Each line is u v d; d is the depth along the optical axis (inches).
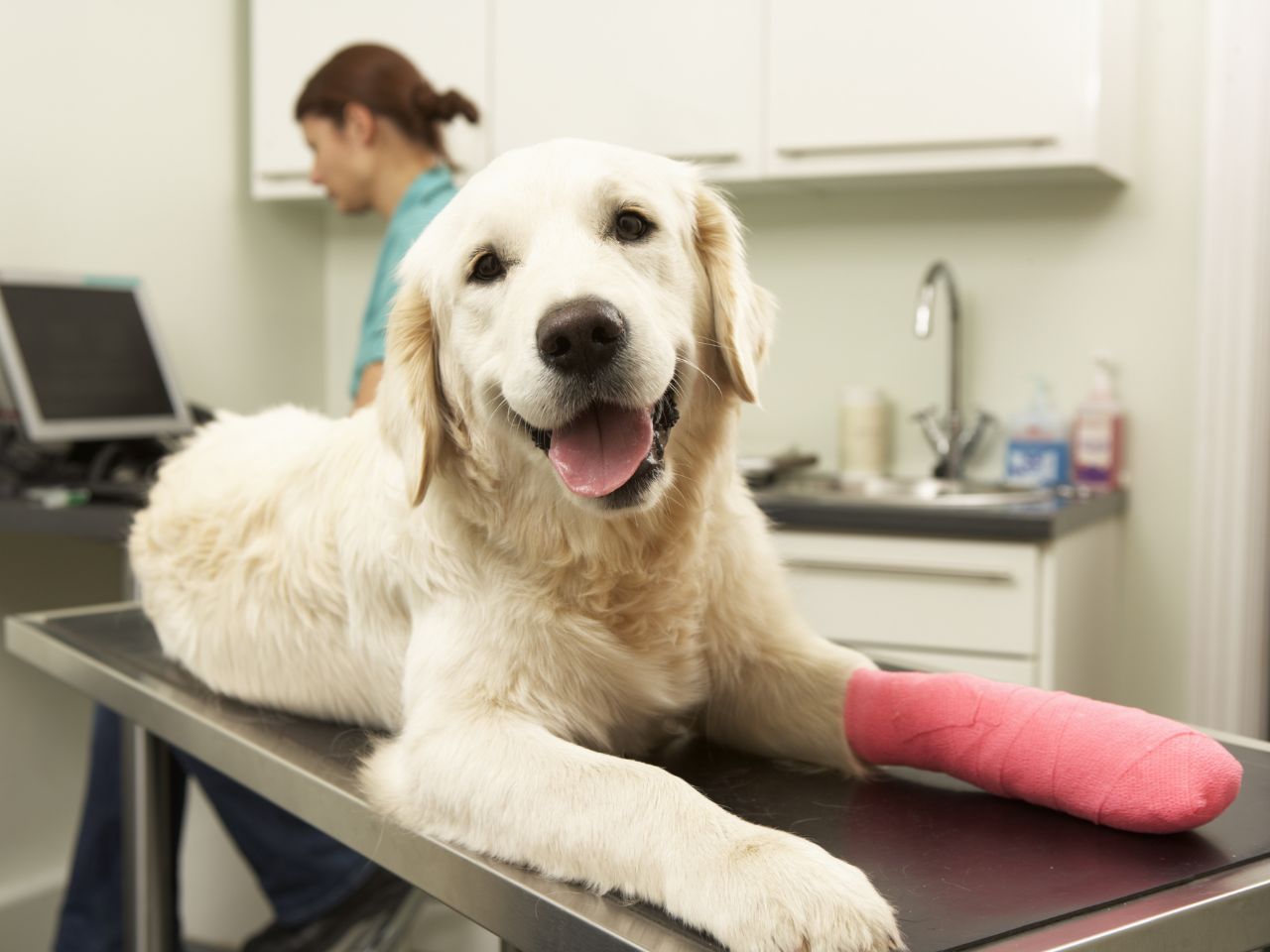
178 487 60.6
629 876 32.9
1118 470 106.9
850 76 100.4
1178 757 34.6
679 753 47.0
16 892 104.0
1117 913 30.2
